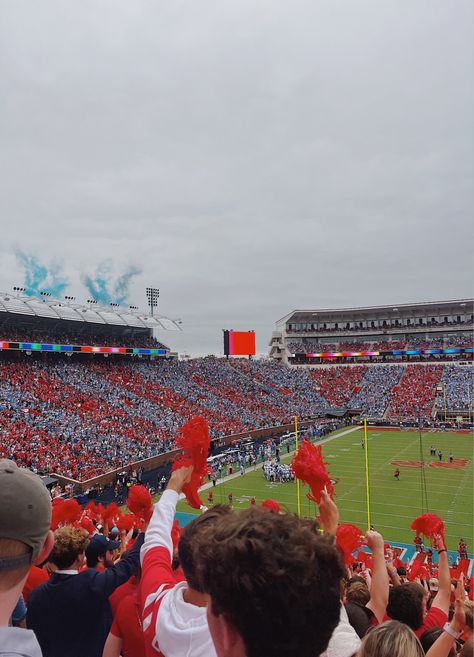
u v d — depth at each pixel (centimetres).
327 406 6956
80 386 4638
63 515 516
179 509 2680
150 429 4200
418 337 8944
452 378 7169
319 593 134
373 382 7544
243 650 138
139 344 6144
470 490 3044
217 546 142
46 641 307
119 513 803
